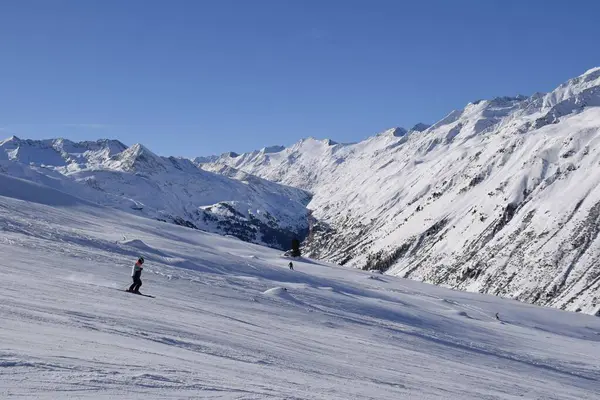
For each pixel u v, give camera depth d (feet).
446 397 44.73
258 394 28.09
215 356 41.34
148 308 62.49
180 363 33.91
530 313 262.26
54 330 36.78
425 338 99.35
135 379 26.25
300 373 41.98
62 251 112.78
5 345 28.96
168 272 117.91
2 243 107.34
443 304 219.00
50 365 26.00
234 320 69.67
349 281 248.73
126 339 39.47
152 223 344.90
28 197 313.32
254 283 138.51
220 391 27.07
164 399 23.40
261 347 52.01
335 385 38.99
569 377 89.45
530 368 89.61
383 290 225.35
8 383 21.95
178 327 52.26
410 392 43.55
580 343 168.76
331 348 62.95
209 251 213.87
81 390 22.65
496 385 60.64
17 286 58.18
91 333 38.78
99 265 103.14
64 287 65.41
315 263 347.15
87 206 331.98
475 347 102.99
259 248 368.27
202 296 91.81
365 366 54.49
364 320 108.88
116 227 243.60
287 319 85.87
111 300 62.44
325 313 103.45
